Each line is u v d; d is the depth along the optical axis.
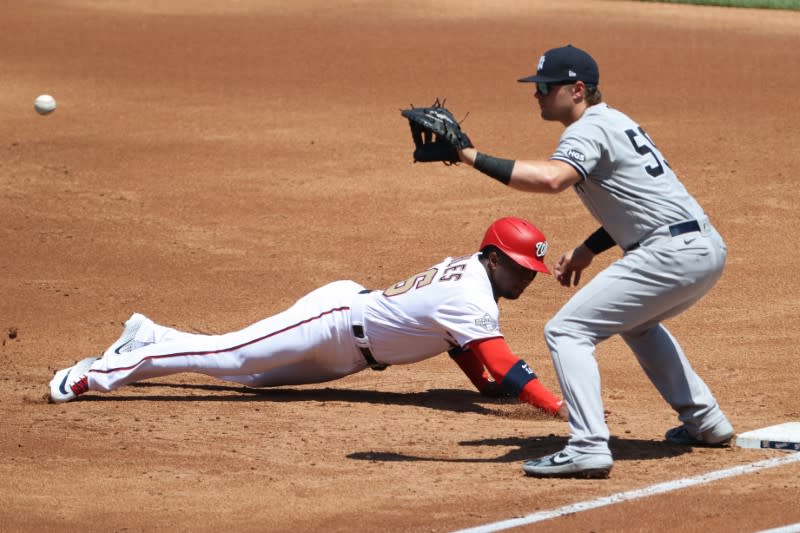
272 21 122.19
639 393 32.00
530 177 22.59
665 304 23.56
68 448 26.44
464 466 24.95
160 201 56.91
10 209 54.88
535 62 96.25
